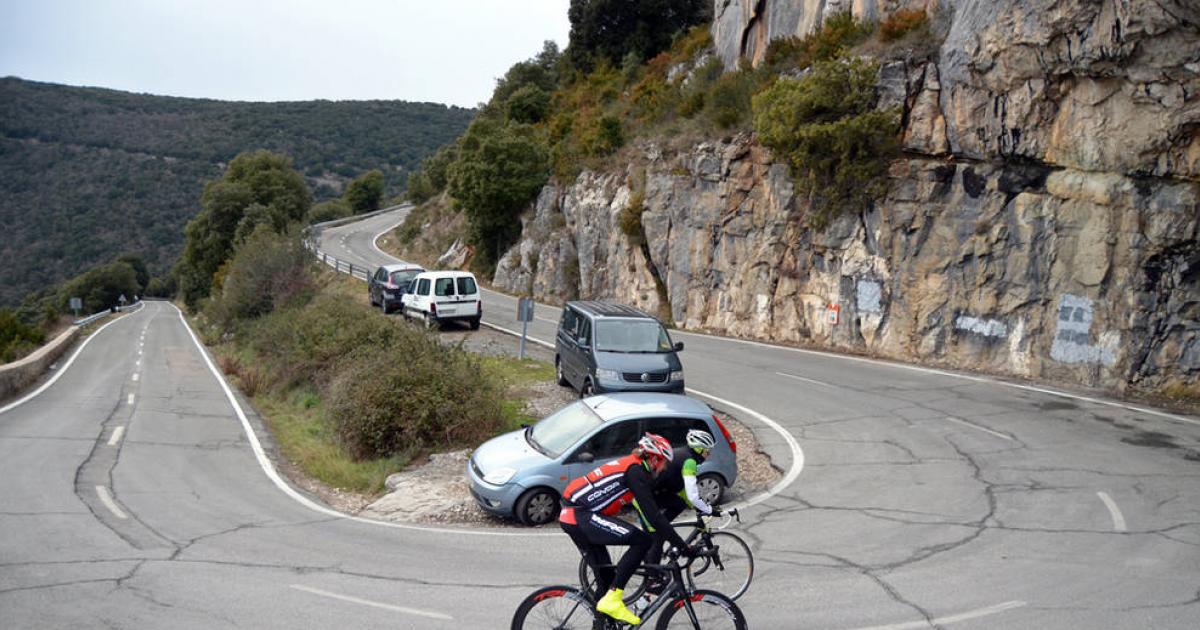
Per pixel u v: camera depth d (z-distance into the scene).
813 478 10.86
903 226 20.39
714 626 5.69
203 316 47.22
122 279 83.94
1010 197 18.20
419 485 11.23
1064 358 17.14
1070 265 17.03
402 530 9.30
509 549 8.43
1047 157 17.42
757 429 13.62
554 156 42.62
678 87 36.09
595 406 10.15
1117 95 15.98
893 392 16.47
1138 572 7.30
